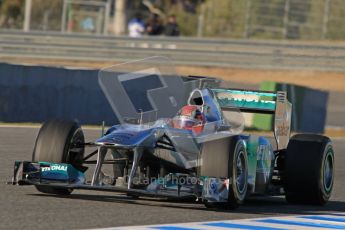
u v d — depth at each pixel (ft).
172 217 88.38
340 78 440.45
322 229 86.89
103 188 92.22
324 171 111.86
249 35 540.93
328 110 349.00
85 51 432.66
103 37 444.55
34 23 561.02
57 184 94.38
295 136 112.88
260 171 107.04
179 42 453.58
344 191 134.62
